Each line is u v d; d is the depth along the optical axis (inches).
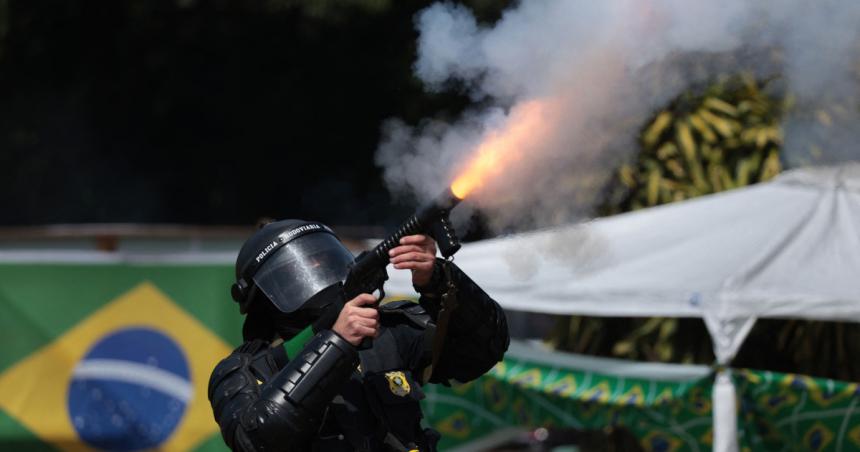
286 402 302.2
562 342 685.9
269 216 1756.9
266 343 344.2
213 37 1581.0
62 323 715.4
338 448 320.2
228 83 1649.9
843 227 590.6
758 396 593.9
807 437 589.9
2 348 709.3
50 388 711.7
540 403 637.3
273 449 303.3
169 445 712.4
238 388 323.6
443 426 649.6
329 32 1513.3
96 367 716.0
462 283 327.9
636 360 661.9
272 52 1604.3
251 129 1705.2
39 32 1648.6
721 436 570.6
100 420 713.0
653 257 593.9
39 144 1764.3
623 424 616.1
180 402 716.0
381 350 338.3
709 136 607.8
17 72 1694.1
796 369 658.2
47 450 707.4
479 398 647.8
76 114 1748.3
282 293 337.4
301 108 1646.2
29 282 714.2
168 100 1660.9
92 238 802.8
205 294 721.6
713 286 577.6
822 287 569.6
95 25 1653.5
